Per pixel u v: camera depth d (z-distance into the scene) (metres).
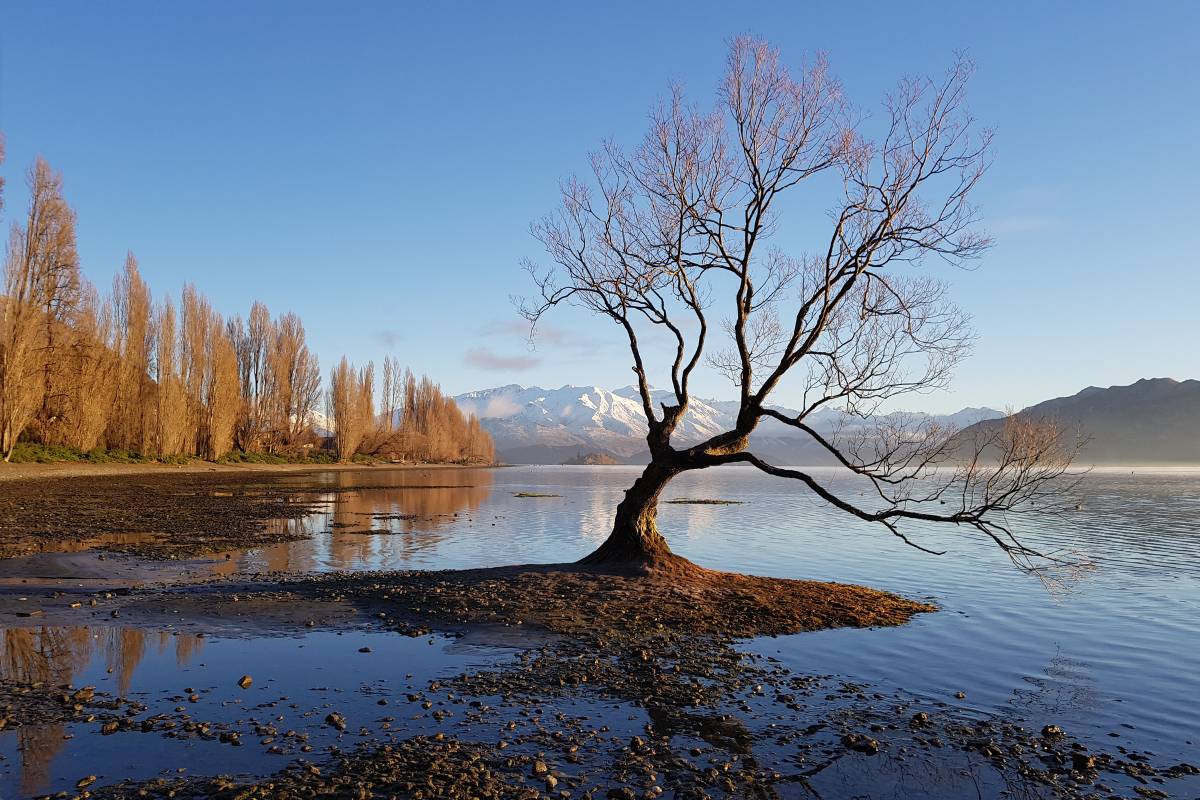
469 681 11.60
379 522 40.34
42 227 63.00
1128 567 25.89
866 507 54.53
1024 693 11.79
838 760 8.91
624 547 20.53
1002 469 15.50
